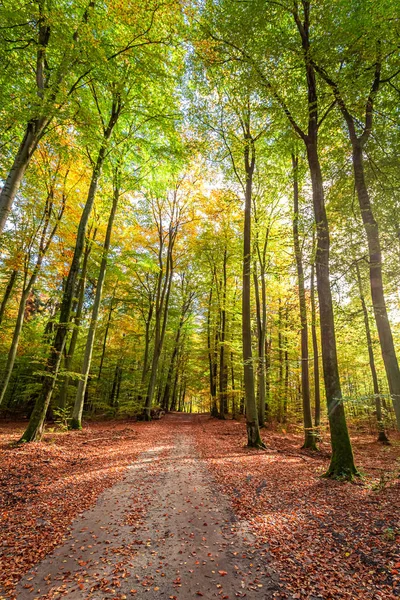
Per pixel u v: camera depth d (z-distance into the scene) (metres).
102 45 8.96
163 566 3.94
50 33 7.77
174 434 15.20
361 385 28.50
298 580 3.61
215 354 26.19
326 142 11.44
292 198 16.05
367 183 10.41
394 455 12.33
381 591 3.32
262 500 6.18
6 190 7.44
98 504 5.98
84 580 3.65
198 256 24.08
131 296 24.81
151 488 6.93
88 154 13.07
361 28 7.07
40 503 5.89
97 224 18.34
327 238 9.02
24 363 19.81
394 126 9.30
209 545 4.46
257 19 8.45
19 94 7.37
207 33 9.51
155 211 23.61
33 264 14.93
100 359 25.59
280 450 12.09
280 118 10.73
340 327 10.75
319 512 5.49
